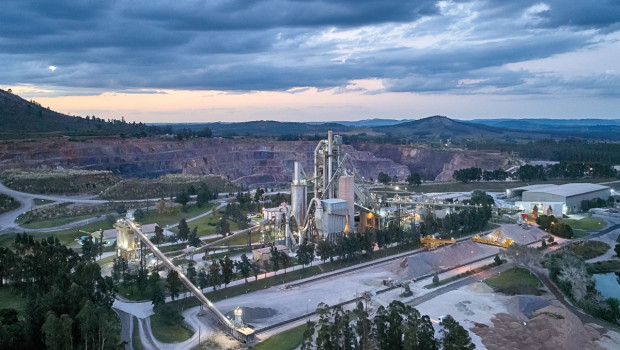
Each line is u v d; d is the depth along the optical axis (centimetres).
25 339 9756
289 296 14888
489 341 11781
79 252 19138
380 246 19938
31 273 13175
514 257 17625
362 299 14638
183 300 14125
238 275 16462
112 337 10106
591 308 13738
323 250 17838
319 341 10075
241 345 11581
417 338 10112
